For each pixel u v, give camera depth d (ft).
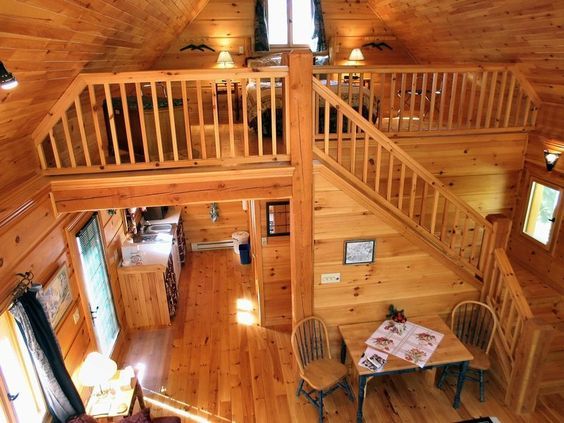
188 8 18.62
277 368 14.98
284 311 17.46
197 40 22.99
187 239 24.75
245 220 24.81
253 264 20.47
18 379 9.48
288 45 24.57
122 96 10.64
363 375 11.60
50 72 8.92
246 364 15.24
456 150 15.80
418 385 13.88
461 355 12.00
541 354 12.00
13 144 9.76
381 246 12.84
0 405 8.38
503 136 15.99
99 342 13.92
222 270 22.41
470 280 13.67
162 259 17.56
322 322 13.20
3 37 6.46
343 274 13.02
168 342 16.62
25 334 8.69
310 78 10.72
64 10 7.48
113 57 13.01
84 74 10.34
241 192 11.57
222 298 19.71
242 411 13.11
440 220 16.55
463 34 16.34
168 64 23.11
